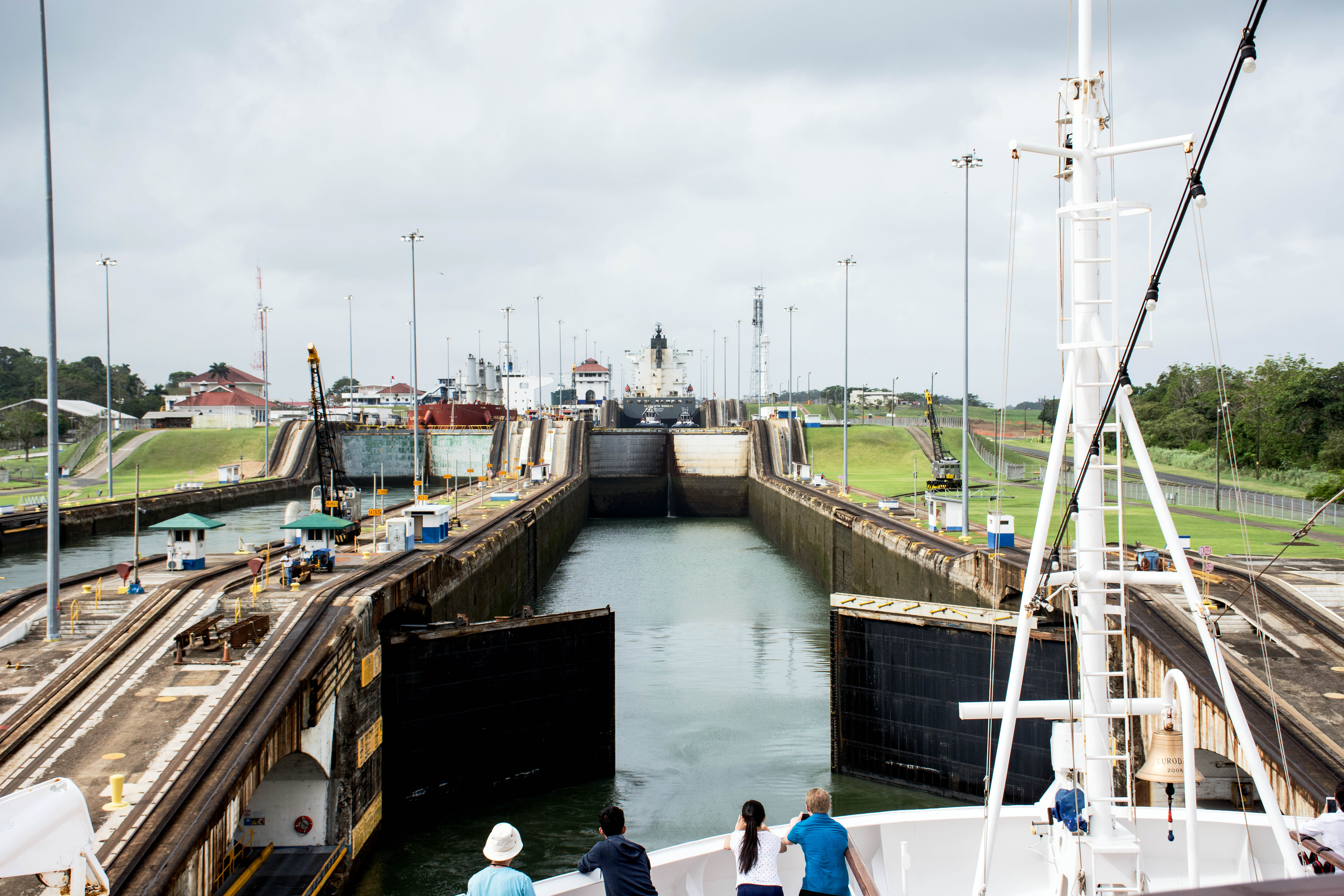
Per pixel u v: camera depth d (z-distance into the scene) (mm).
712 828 30500
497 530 58594
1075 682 30562
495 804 32906
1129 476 86500
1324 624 29422
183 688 24969
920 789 33375
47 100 34094
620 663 49125
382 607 33031
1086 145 11461
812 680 46031
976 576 41969
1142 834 14156
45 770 20906
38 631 29984
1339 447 83375
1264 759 22062
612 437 130375
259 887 23609
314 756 25922
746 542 101438
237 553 45219
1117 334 11031
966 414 57188
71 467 125188
